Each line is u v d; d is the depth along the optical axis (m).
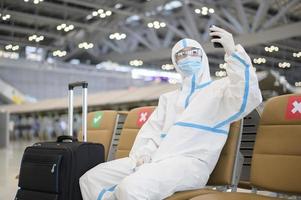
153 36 13.12
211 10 9.48
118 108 10.56
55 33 13.30
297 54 9.70
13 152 9.01
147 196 1.70
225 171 1.94
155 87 10.45
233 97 1.84
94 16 11.94
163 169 1.78
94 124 2.98
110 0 10.52
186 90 2.14
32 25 12.71
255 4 10.63
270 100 1.91
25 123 16.81
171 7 11.58
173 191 1.78
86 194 1.99
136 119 2.61
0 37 13.07
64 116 14.66
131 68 19.36
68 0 9.93
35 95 19.36
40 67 17.75
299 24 9.22
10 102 18.61
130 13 10.76
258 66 10.96
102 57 15.79
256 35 9.80
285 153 1.73
